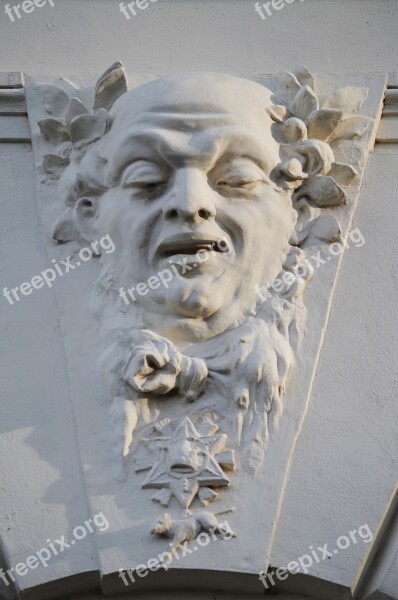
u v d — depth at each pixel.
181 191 5.25
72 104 5.67
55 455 5.10
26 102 5.83
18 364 5.30
